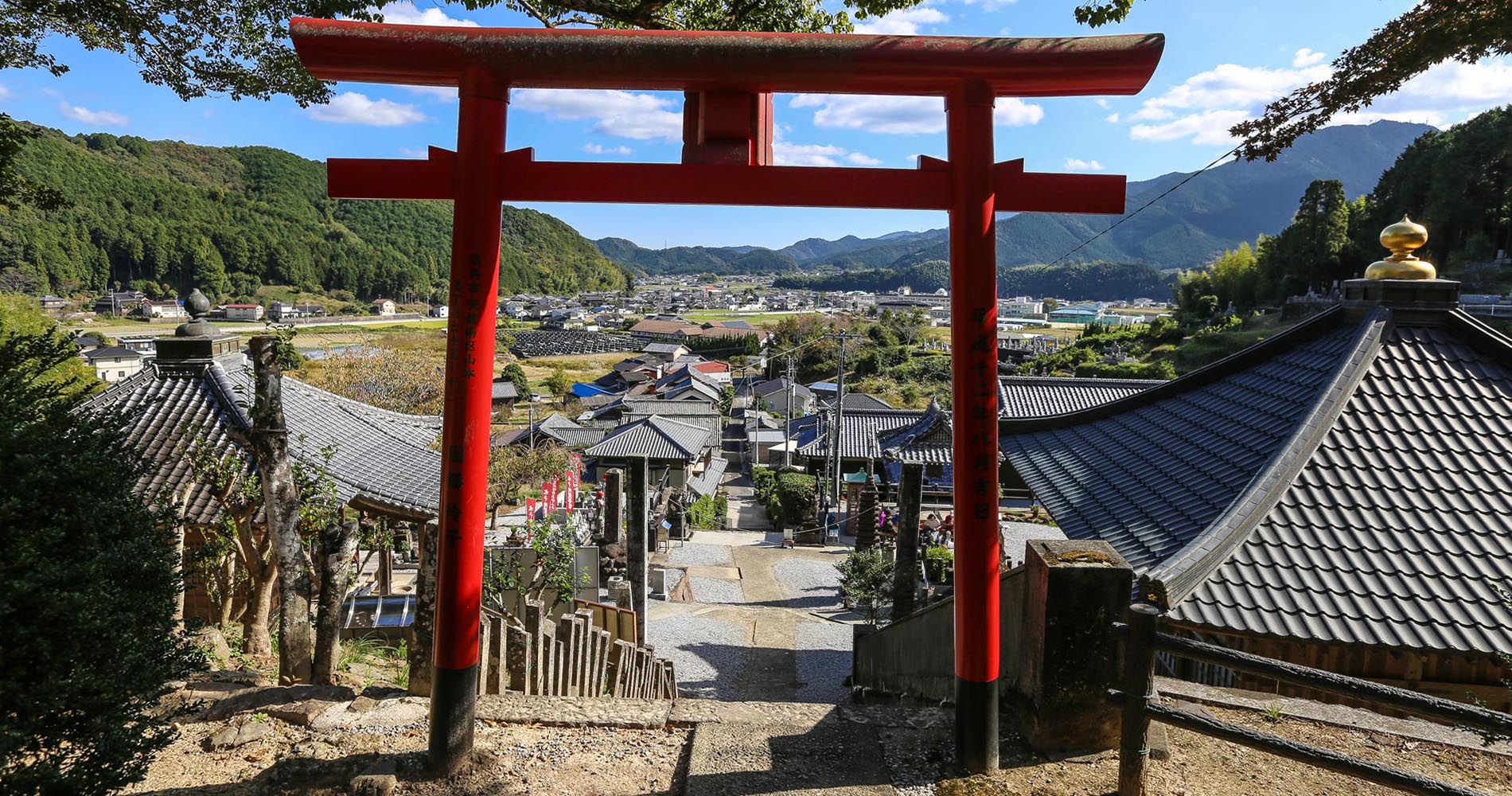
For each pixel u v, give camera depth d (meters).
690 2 9.76
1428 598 4.63
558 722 4.02
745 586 18.44
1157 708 3.07
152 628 2.96
